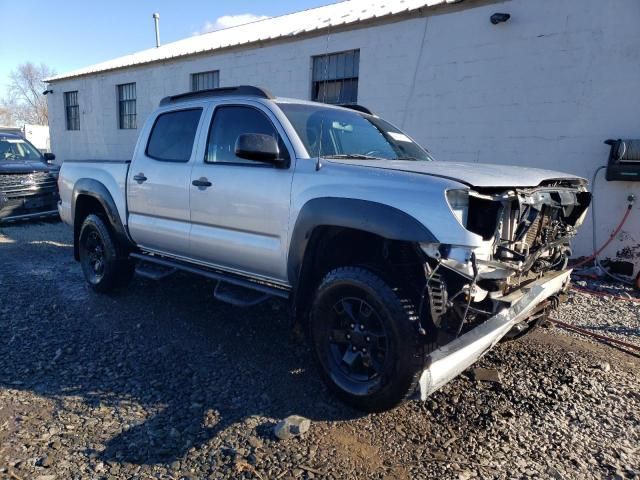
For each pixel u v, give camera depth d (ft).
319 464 8.30
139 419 9.55
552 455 8.78
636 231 22.98
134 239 15.67
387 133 14.10
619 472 8.35
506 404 10.44
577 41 23.80
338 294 9.95
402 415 9.87
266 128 11.91
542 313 11.79
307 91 35.70
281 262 11.24
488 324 9.09
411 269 9.56
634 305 17.90
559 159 24.99
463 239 8.41
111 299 16.56
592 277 22.15
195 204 13.09
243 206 11.82
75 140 62.75
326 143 11.80
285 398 10.43
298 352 12.69
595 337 14.51
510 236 9.49
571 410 10.30
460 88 27.94
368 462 8.39
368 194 9.46
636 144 21.85
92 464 8.21
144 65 49.47
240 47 39.47
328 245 10.71
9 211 29.63
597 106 23.61
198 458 8.41
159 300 16.47
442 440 9.09
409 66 29.81
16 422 9.34
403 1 35.45
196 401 10.23
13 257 22.56
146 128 15.33
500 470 8.30
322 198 10.09
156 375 11.34
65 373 11.34
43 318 14.73
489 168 10.61
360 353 9.87
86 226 17.11
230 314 15.25
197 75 45.19
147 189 14.62
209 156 13.08
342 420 9.63
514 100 26.09
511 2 25.59
